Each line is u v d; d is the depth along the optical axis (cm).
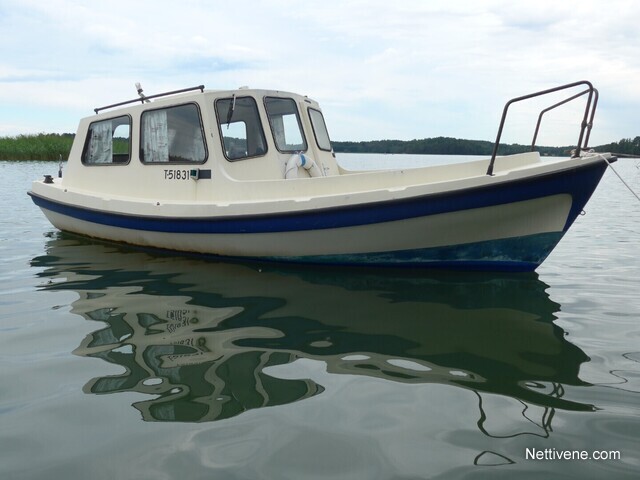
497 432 257
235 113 653
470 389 303
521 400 290
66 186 852
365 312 446
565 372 326
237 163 648
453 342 377
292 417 271
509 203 503
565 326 411
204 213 626
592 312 446
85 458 236
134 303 474
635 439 250
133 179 734
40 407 283
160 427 262
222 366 337
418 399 291
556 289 520
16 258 677
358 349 365
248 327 410
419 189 518
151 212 677
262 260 630
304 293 503
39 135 3741
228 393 299
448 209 515
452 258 555
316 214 559
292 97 704
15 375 323
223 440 250
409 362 342
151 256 690
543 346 369
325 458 235
